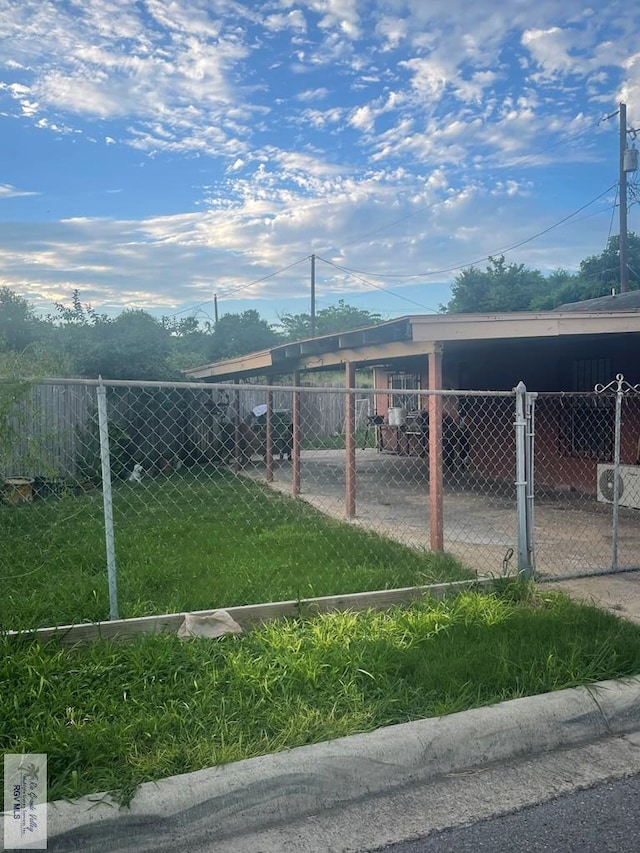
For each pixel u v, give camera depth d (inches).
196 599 194.4
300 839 107.8
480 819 112.4
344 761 119.2
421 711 136.6
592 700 141.6
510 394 220.8
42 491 336.2
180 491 425.7
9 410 159.5
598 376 408.5
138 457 526.0
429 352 272.4
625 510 367.2
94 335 625.9
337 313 1770.4
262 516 343.3
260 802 112.2
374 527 319.9
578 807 115.5
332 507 379.2
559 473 445.7
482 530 319.3
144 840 105.4
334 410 820.6
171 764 116.1
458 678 146.9
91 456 464.4
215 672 146.6
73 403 478.6
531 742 134.1
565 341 356.2
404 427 649.0
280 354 396.5
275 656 155.6
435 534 262.2
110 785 109.8
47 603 189.3
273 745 122.9
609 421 400.5
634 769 127.8
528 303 1312.7
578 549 279.6
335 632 168.7
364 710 135.0
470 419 533.3
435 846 105.4
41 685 136.3
